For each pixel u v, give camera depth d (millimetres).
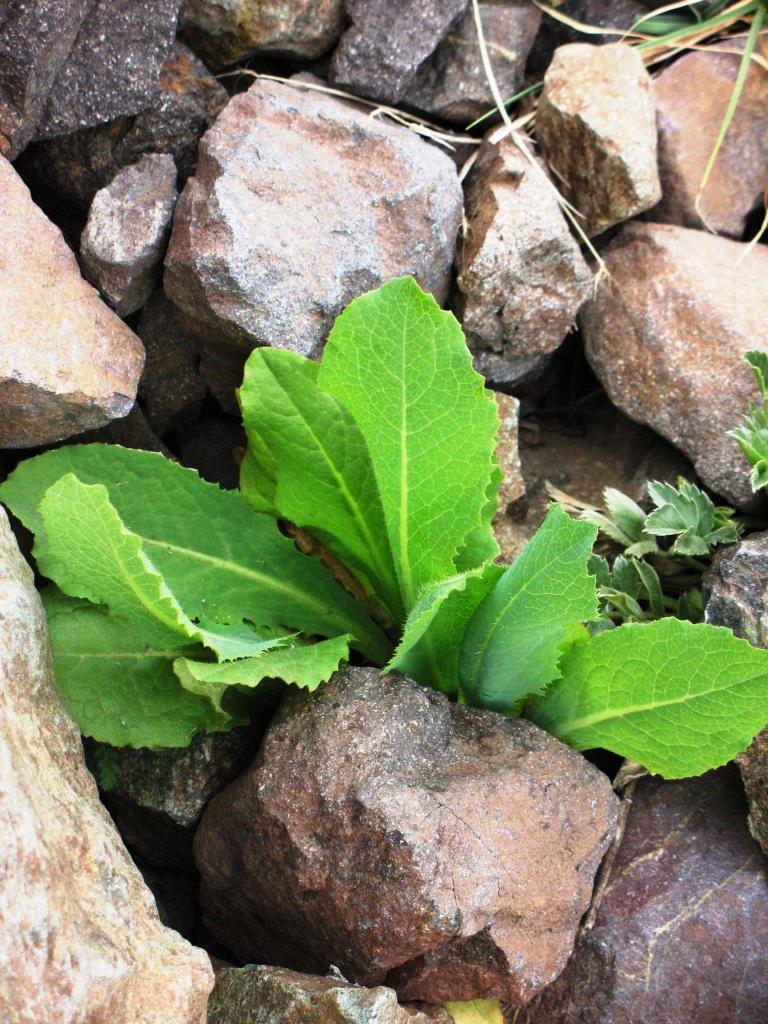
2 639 330
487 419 369
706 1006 391
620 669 384
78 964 296
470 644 394
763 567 408
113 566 355
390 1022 334
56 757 343
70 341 378
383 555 419
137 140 425
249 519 416
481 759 380
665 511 437
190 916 427
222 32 442
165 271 403
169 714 387
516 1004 369
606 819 382
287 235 401
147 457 400
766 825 406
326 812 357
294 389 389
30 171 433
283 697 393
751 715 372
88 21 393
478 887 352
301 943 374
